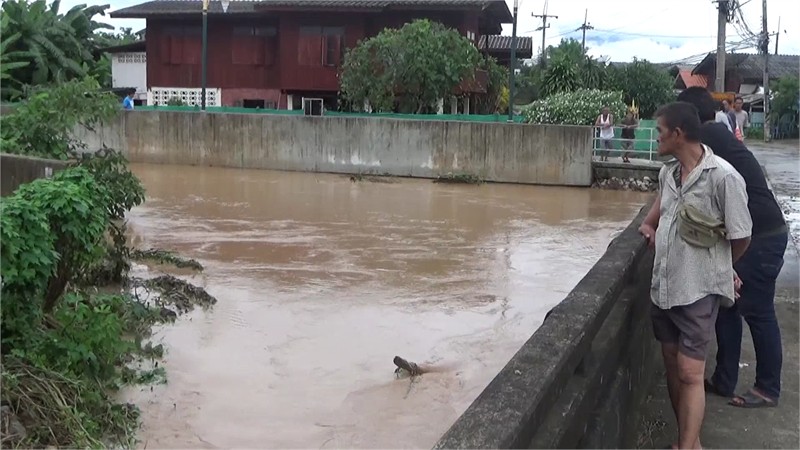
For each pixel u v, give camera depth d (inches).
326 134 842.8
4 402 177.9
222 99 1216.8
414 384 239.6
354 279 373.1
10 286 196.1
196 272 379.6
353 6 1095.0
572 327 129.6
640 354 185.8
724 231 145.9
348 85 974.4
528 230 526.6
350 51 1019.3
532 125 773.3
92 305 250.5
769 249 173.9
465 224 545.6
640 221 243.6
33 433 176.6
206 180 767.1
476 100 1137.4
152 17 1200.2
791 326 229.6
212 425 208.5
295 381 241.3
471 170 797.2
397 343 279.4
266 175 820.6
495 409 98.8
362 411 219.9
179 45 1219.9
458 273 390.3
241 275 375.9
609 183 761.6
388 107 953.5
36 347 198.1
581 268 407.5
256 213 573.3
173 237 471.2
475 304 332.8
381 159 827.4
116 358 240.2
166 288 334.6
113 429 195.8
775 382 178.1
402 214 584.7
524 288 362.6
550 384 109.5
